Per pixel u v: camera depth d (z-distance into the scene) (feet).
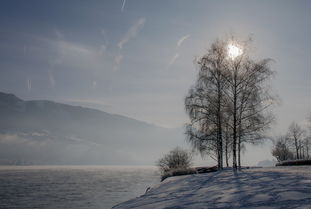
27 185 310.65
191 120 97.66
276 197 36.01
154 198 48.24
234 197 38.83
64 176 499.51
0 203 182.19
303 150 196.44
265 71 87.40
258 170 70.74
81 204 175.42
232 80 87.25
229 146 97.30
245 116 85.92
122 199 192.13
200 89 95.66
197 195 44.09
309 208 29.94
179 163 144.46
